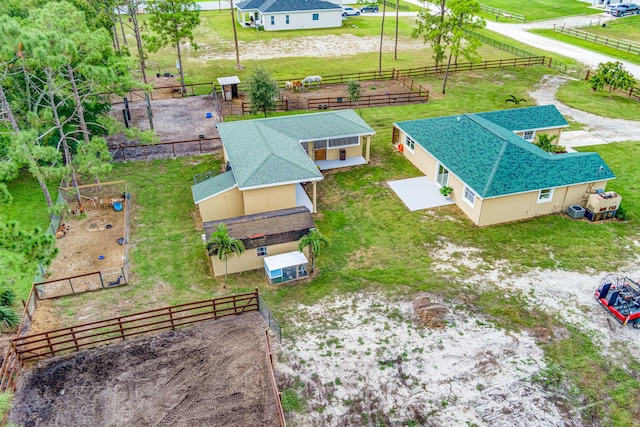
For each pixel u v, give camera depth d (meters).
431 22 45.38
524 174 25.23
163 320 18.94
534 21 71.75
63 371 16.55
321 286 21.03
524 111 33.12
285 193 24.83
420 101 42.44
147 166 31.44
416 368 16.80
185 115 39.62
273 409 15.26
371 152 33.34
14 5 27.70
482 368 16.81
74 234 24.89
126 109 35.72
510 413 15.28
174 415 15.00
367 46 60.81
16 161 21.45
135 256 23.05
